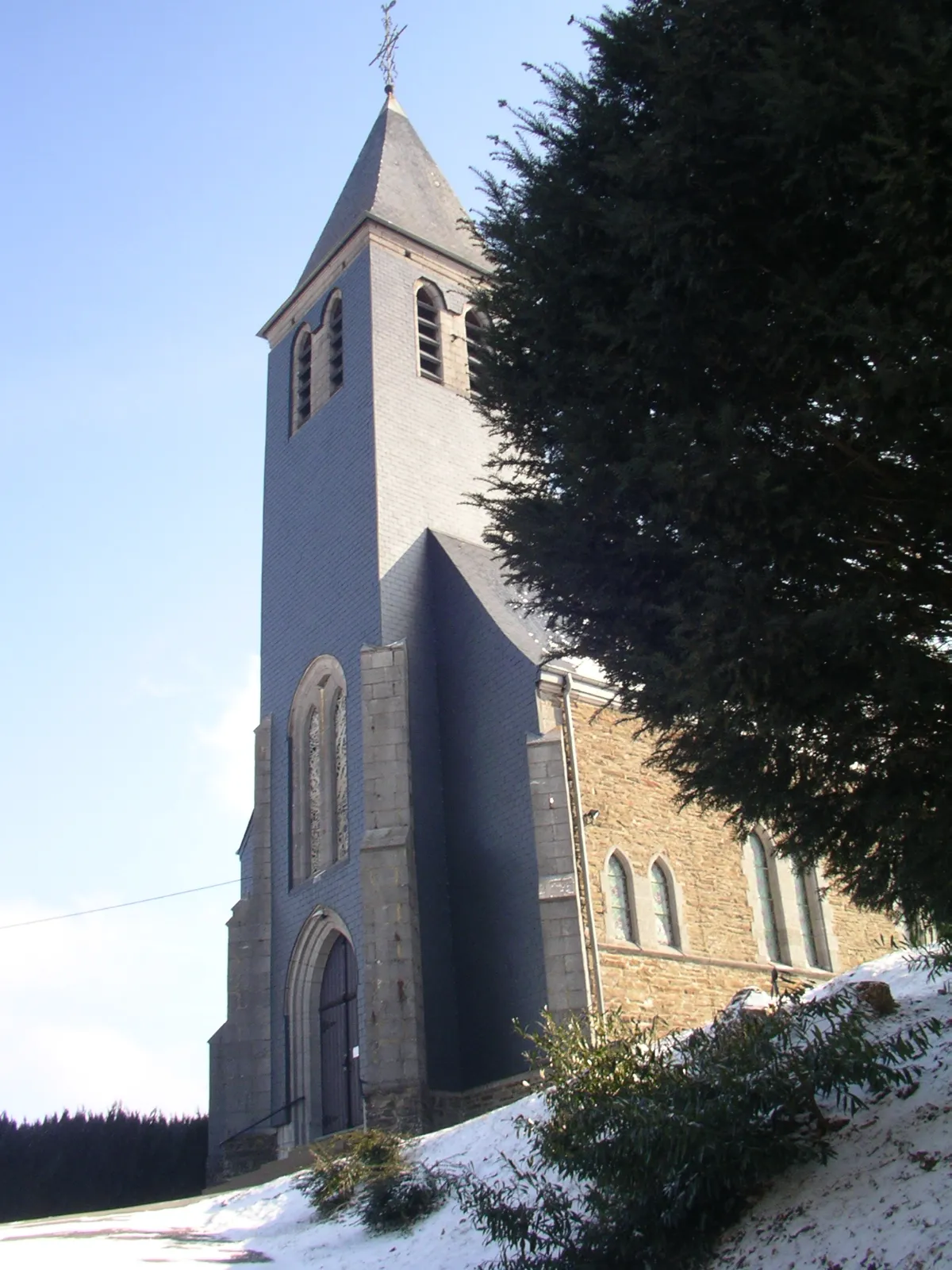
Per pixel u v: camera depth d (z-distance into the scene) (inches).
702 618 353.4
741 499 353.1
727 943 946.7
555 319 416.2
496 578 1059.9
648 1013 852.6
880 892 379.6
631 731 959.0
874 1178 343.3
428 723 987.3
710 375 387.9
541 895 837.8
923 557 374.0
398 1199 512.7
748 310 370.6
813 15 355.6
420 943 881.5
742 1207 362.9
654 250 383.6
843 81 333.1
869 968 546.0
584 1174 366.0
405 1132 784.9
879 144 322.7
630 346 388.2
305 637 1090.7
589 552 406.3
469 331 1242.6
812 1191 352.8
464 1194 458.0
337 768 1027.9
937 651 362.6
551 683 927.7
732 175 371.2
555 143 426.9
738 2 361.7
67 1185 984.3
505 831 906.7
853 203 353.4
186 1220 604.1
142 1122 1047.6
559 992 807.1
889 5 338.0
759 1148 350.0
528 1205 419.2
